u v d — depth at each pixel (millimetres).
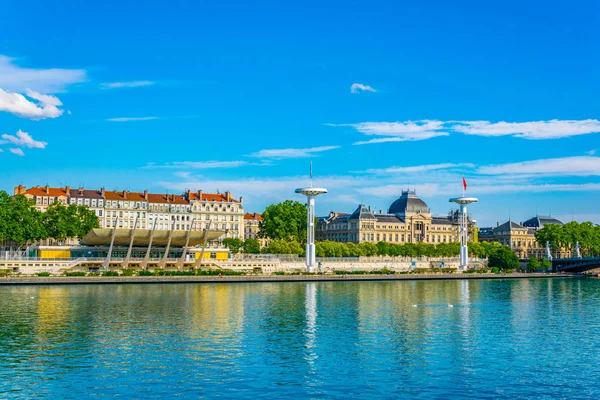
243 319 94938
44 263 179875
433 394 55375
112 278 166000
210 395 54469
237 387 56719
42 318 93938
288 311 105375
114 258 191875
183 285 165000
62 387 56312
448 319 98000
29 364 64062
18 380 58344
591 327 90812
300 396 54406
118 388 56188
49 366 63312
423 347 74312
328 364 65188
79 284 161125
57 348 71625
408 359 67812
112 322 90500
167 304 113438
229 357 67812
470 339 79875
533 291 160875
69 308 106000
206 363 65062
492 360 67812
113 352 69750
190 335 80438
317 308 110375
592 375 61781
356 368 63688
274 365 64500
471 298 135500
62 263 182500
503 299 134250
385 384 58156
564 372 62875
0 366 63188
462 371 63000
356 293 144500
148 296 128375
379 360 67250
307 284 178250
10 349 71000
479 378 60438
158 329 84688
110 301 117562
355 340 78188
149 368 62812
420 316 101250
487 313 106688
